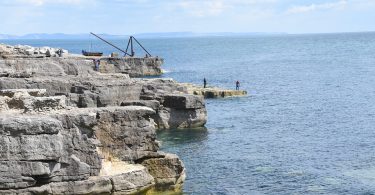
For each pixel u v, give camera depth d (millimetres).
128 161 37719
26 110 34156
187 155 52719
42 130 30844
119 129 37562
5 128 30281
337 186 42531
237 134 63250
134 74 125625
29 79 54250
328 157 51688
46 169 31047
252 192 41344
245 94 98000
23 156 30531
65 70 72062
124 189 34469
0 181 30234
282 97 95625
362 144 56812
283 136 62031
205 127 66875
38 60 72312
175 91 70688
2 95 38594
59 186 32188
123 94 61188
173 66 175500
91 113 34344
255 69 160375
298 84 116750
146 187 35844
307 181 44000
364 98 91438
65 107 36219
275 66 171625
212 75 140750
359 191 41219
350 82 117062
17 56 84562
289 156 52281
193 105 65062
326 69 154250
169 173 38688
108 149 37312
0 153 30203
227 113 78500
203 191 41406
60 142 31250
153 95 64188
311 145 56969
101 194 33594
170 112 64750
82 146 33719
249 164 49312
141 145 38281
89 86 57562
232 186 42750
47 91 54656
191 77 134375
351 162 49656
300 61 193875
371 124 67938
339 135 61875
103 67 111875
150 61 130375
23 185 30688
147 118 38906
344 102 87625
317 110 80312
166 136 61281
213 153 53625
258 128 67000
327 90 104500
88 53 125062
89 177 33594
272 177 45188
